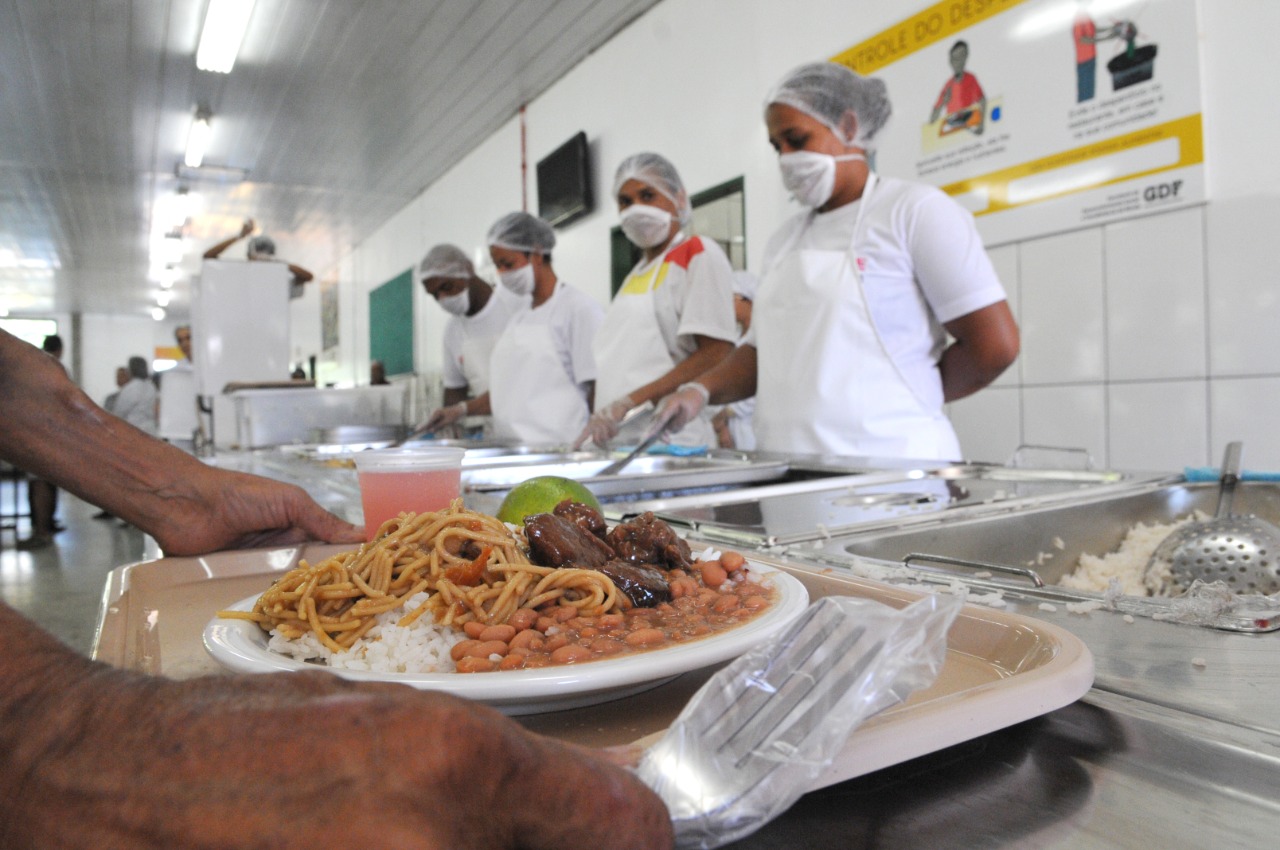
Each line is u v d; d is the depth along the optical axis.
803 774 0.27
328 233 9.05
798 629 0.31
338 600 0.49
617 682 0.37
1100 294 2.20
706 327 2.54
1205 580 0.83
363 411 3.78
